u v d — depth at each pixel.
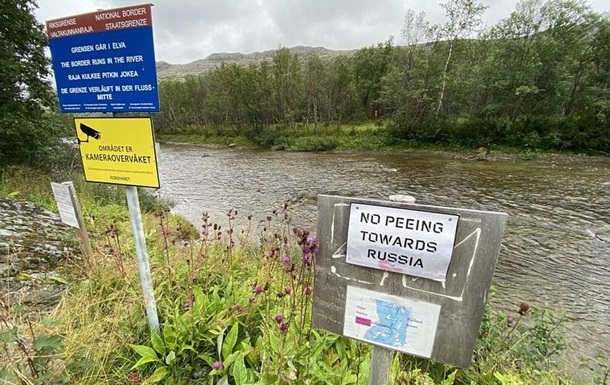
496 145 20.52
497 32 19.97
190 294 1.89
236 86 29.41
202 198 10.95
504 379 1.73
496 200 10.12
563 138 19.31
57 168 8.34
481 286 0.90
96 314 1.82
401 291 1.00
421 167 16.20
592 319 4.12
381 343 1.06
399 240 0.96
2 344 1.38
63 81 1.68
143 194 7.93
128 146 1.63
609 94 18.23
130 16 1.43
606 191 10.84
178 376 1.62
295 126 30.00
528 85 19.05
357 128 28.02
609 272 5.43
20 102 7.72
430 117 22.38
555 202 9.73
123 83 1.54
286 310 1.94
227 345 1.69
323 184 12.89
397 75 22.98
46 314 1.90
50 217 3.95
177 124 40.44
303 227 7.52
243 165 18.14
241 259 3.09
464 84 20.75
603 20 18.58
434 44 21.98
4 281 2.19
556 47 18.16
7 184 5.62
